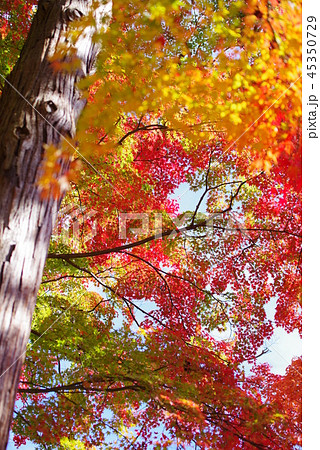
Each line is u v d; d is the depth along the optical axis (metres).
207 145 6.39
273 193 6.46
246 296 6.71
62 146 2.64
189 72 3.71
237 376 5.08
